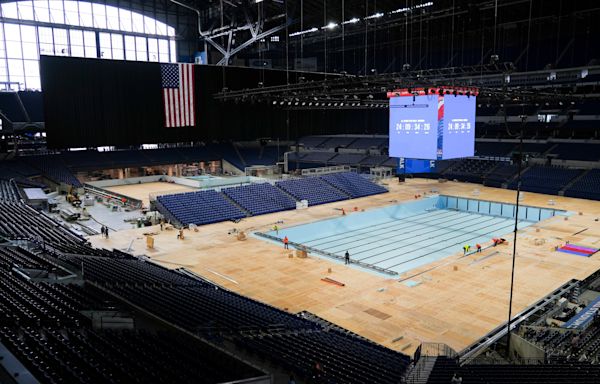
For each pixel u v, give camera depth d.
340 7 41.16
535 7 41.16
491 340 15.77
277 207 36.50
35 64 44.72
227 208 34.81
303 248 26.67
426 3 39.06
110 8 47.66
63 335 11.09
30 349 9.37
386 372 11.73
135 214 36.69
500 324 16.91
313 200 39.19
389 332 16.33
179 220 31.66
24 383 8.09
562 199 39.88
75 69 30.33
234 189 37.69
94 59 30.91
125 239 28.17
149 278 18.36
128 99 32.47
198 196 35.34
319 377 10.58
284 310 18.05
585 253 25.05
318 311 18.12
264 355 11.62
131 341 11.26
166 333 12.35
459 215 39.44
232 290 20.27
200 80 35.59
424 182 49.94
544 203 38.03
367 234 32.97
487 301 18.95
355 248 29.30
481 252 25.73
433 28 47.34
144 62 32.78
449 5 40.00
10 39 43.03
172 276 20.09
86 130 31.16
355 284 21.05
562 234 28.91
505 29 49.97
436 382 11.13
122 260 21.72
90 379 8.72
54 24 44.62
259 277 21.95
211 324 13.27
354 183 44.38
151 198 34.25
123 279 17.30
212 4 47.53
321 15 42.97
